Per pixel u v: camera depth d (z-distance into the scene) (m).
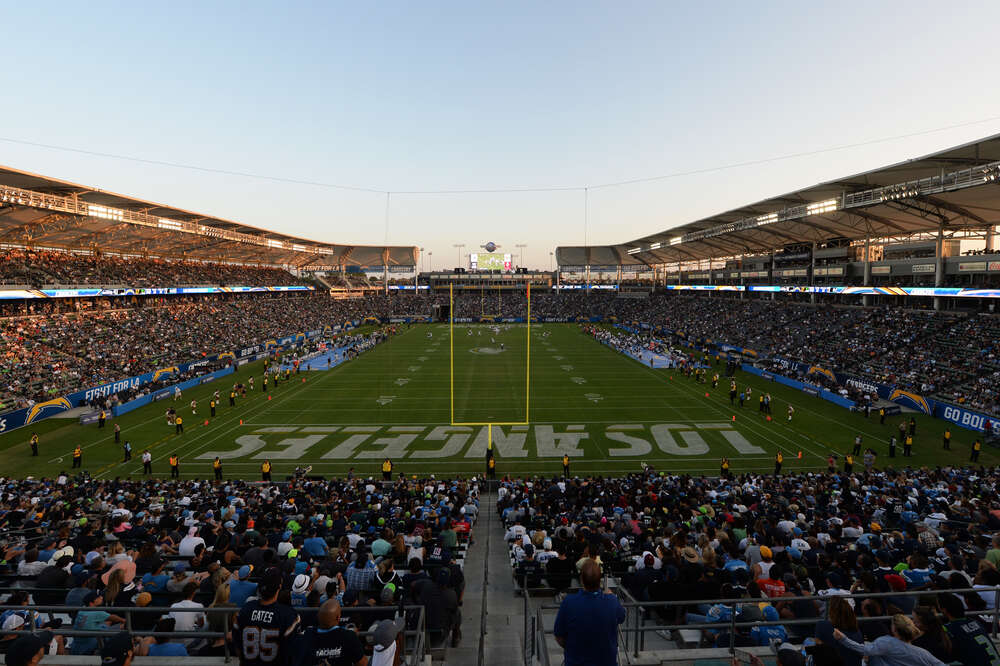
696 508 14.91
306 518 12.88
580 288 124.25
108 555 8.41
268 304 78.44
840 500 15.31
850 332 46.88
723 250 82.25
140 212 47.56
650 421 30.66
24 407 29.22
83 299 48.34
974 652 4.47
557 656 5.93
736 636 6.28
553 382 41.78
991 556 8.04
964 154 29.95
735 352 55.66
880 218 45.25
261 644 3.87
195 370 42.72
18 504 15.59
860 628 5.23
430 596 6.74
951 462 23.61
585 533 11.20
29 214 38.97
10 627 6.02
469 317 102.00
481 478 21.52
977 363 33.50
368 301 104.00
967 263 39.44
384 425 29.94
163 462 24.00
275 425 29.88
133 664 4.98
